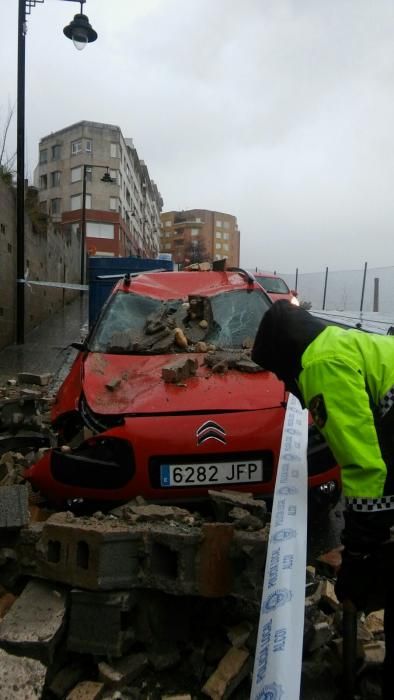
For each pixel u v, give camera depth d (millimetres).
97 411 3555
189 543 2438
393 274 23359
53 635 2303
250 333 4945
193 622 2674
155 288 5492
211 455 3299
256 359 2293
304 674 2434
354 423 1830
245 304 5223
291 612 1943
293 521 2387
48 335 13820
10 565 2768
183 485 3297
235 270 6180
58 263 20500
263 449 3328
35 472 3520
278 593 2021
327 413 1871
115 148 64312
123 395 3744
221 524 2447
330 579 3213
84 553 2508
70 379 4422
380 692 2377
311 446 3512
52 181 67562
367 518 1854
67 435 4074
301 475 2779
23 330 12305
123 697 2357
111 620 2412
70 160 65188
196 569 2436
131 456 3309
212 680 2391
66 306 22641
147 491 3309
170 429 3354
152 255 110438
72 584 2488
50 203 67688
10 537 2807
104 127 63875
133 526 2561
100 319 5051
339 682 2404
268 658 1853
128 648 2494
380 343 2039
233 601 2621
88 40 12422
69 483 3389
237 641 2531
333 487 3594
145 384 3869
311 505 3531
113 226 64062
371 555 2016
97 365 4246
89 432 3547
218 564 2438
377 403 1967
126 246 70312
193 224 125125
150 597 2531
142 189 91375
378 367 1969
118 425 3467
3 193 11266
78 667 2471
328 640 2549
